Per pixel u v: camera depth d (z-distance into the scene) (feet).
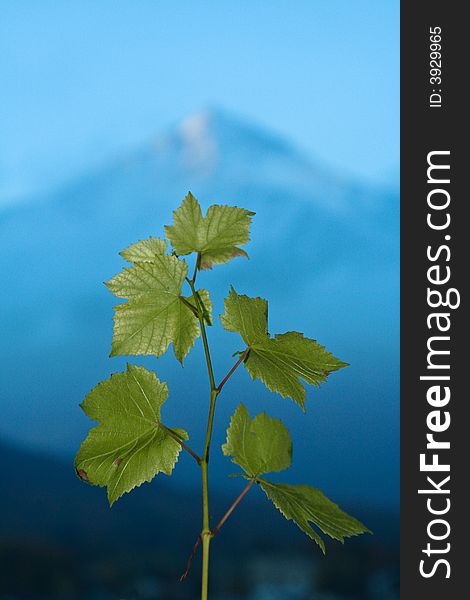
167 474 2.94
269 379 2.93
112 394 2.92
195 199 3.10
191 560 2.71
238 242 3.08
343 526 2.85
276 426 2.87
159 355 3.01
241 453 2.85
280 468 2.84
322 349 2.94
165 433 2.96
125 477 2.93
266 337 2.94
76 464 2.88
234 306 2.98
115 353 2.99
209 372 2.88
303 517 2.76
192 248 3.08
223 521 2.78
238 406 2.90
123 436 2.93
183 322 3.01
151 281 3.01
